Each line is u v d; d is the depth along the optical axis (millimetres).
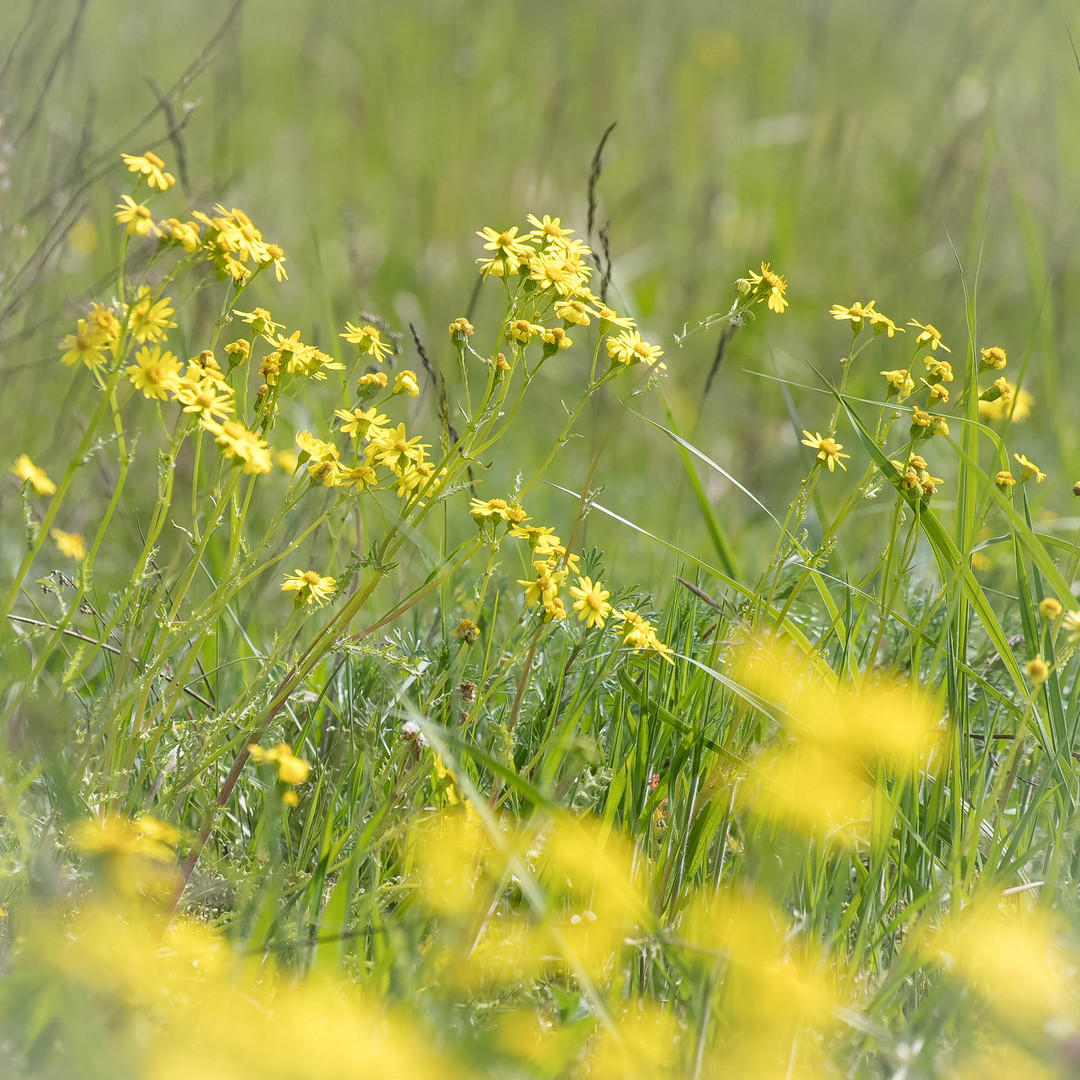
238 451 4805
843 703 4891
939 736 4941
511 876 4824
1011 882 4887
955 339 6902
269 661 4891
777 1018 4742
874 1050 4773
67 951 4711
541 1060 4715
